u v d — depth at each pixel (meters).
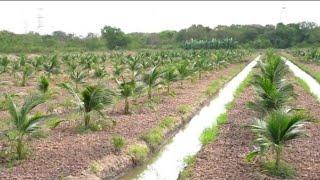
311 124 20.08
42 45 90.62
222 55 63.19
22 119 13.83
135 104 24.56
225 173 13.40
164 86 32.47
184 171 13.78
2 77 37.72
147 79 25.67
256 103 17.44
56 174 12.86
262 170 13.47
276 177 13.00
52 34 110.31
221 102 29.52
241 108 25.05
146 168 15.20
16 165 13.58
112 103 18.72
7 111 21.41
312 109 24.16
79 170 13.29
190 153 16.77
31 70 34.41
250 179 12.78
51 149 15.41
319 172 13.49
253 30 129.00
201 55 64.25
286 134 12.76
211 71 49.69
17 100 23.89
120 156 14.99
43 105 23.36
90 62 46.22
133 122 20.20
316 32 115.50
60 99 25.78
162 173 14.65
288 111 15.97
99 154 14.95
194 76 40.16
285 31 121.25
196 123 22.59
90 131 18.16
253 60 78.19
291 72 48.41
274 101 16.88
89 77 38.31
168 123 20.14
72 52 86.25
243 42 126.25
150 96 26.25
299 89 32.91
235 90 33.88
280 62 24.05
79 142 16.42
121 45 107.88
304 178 12.94
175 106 24.88
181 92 31.12
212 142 17.31
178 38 127.19
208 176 13.17
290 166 13.88
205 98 29.38
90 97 17.81
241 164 14.24
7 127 16.97
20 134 14.09
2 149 14.75
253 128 14.91
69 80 36.50
